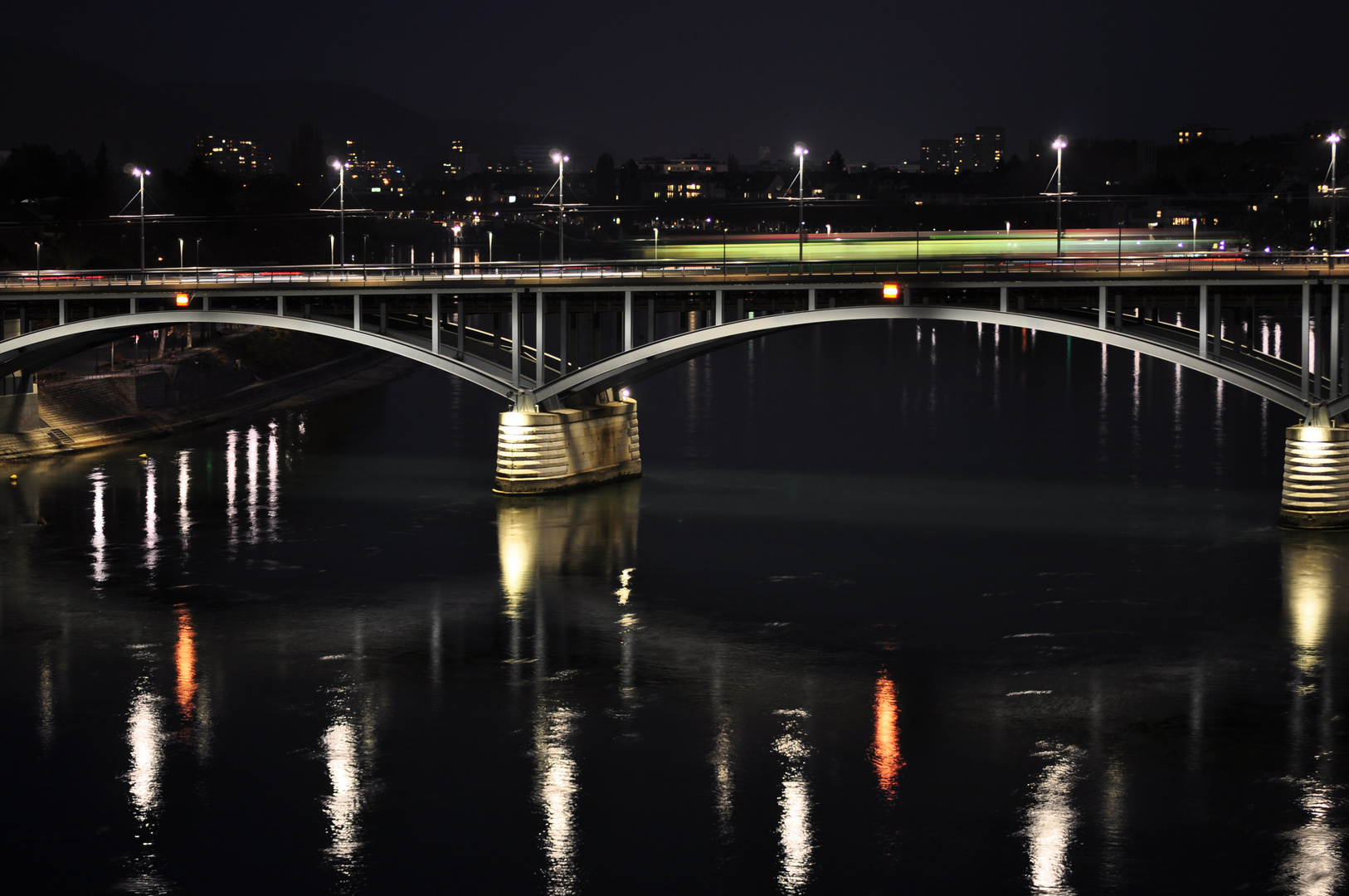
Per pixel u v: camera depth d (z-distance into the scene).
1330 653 49.78
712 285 68.81
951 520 71.12
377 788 39.38
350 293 72.69
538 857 35.62
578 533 68.12
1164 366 155.62
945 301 68.12
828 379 143.75
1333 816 37.53
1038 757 41.25
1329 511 66.81
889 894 33.84
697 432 103.81
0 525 70.38
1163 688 46.72
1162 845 36.06
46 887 34.28
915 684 47.28
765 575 60.69
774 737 42.88
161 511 73.88
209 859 35.50
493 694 46.56
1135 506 74.38
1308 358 64.69
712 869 35.00
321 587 59.09
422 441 99.62
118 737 42.91
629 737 42.94
